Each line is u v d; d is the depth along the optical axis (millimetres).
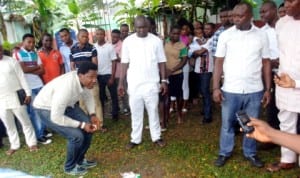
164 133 4520
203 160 3629
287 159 3238
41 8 6836
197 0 7270
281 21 2902
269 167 3309
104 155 3936
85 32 4336
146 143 4191
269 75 3162
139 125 4012
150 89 3760
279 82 2086
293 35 2723
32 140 4199
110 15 9148
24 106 4031
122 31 5492
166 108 4613
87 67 3119
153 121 3969
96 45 4809
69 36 4785
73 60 4418
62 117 3117
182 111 5285
